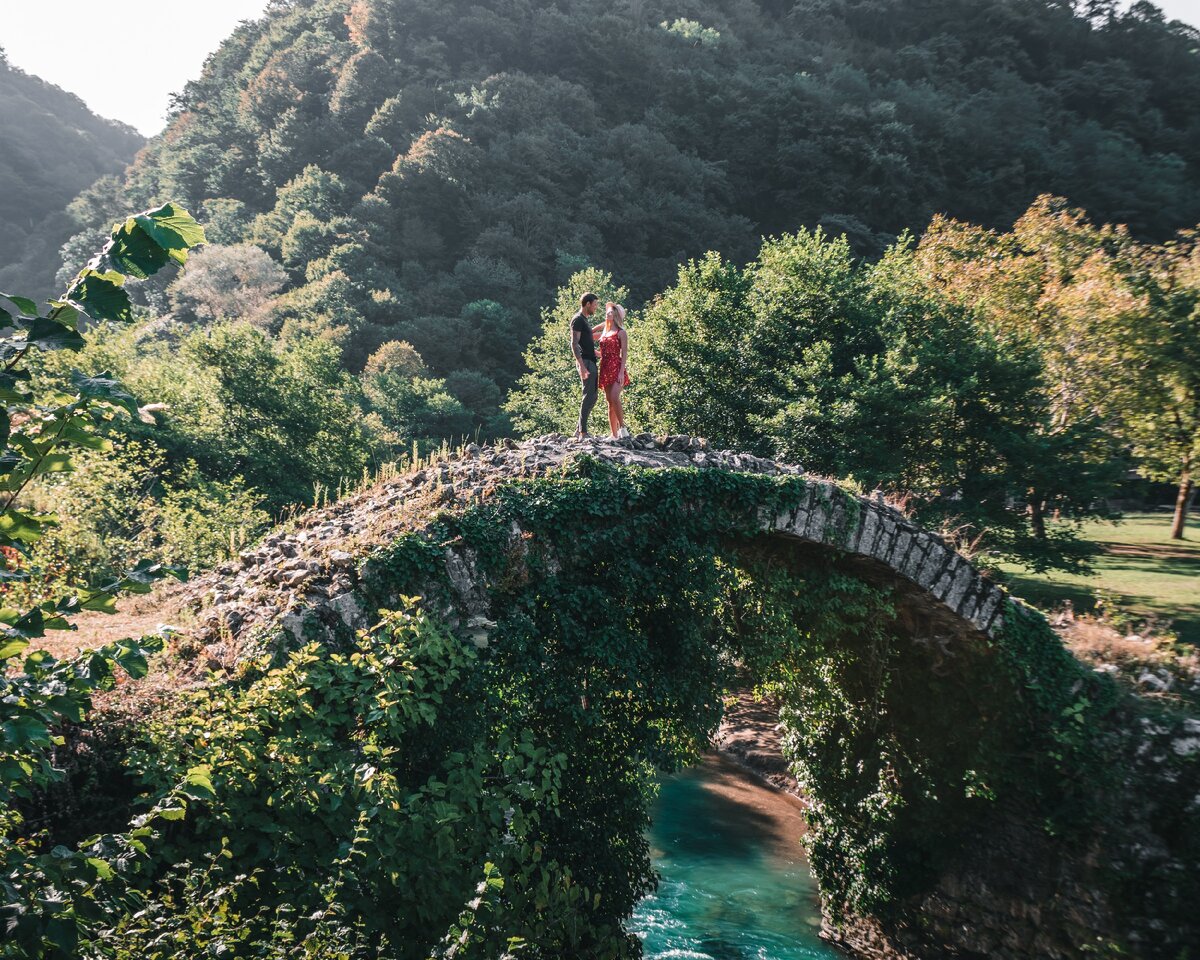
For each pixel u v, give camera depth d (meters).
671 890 15.27
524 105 106.94
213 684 6.70
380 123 109.69
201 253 89.75
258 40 150.12
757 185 102.12
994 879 12.46
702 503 10.17
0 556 6.48
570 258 85.94
